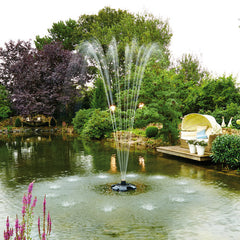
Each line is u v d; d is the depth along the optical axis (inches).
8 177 316.2
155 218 189.3
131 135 702.5
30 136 878.4
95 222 182.5
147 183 285.9
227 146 343.3
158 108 537.0
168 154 478.6
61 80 1189.1
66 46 1374.3
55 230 170.1
